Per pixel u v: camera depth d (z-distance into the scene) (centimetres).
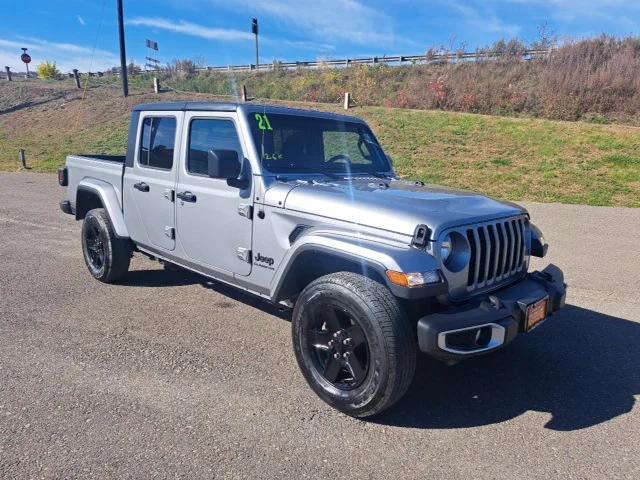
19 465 254
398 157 1622
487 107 2348
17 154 2000
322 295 306
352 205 318
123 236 518
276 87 3134
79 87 3222
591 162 1494
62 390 329
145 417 301
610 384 362
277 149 389
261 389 339
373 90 2778
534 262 695
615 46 2453
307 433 291
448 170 1489
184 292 536
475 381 363
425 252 286
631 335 452
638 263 697
